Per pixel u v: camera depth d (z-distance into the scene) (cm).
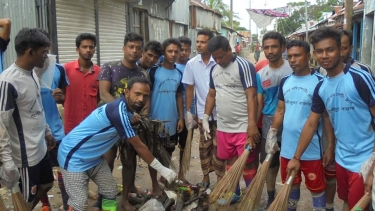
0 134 274
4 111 276
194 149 664
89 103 424
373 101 270
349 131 288
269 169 398
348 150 293
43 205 381
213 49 372
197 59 449
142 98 319
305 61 333
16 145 297
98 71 429
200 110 454
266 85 389
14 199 288
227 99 391
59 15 733
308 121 314
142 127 375
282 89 350
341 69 287
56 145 380
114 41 1001
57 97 371
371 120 281
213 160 439
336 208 409
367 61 1022
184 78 457
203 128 438
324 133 338
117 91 386
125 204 399
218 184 367
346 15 909
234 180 358
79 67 421
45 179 340
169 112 436
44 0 672
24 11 595
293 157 325
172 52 425
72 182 321
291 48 331
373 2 902
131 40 383
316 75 336
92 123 315
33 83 301
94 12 877
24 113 296
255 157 404
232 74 382
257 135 374
